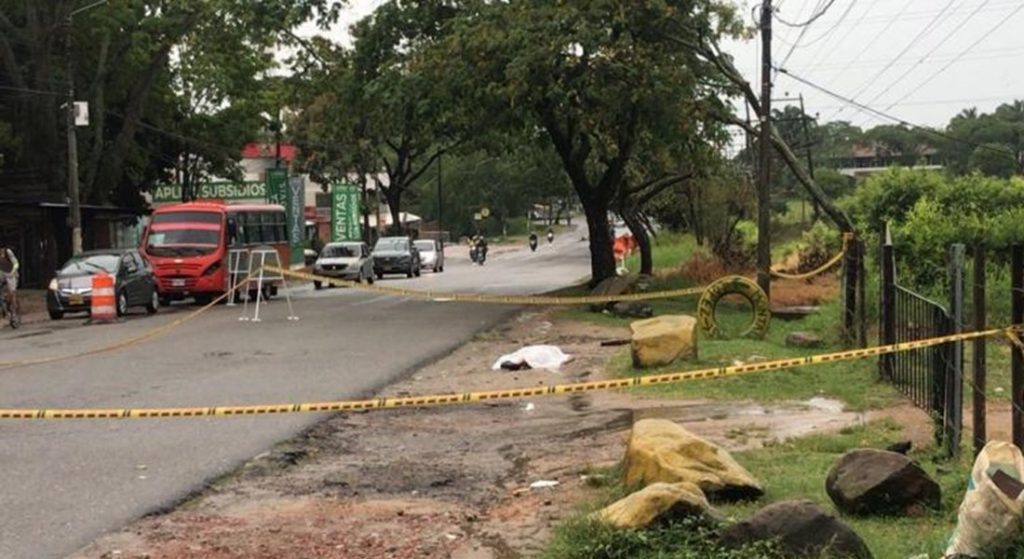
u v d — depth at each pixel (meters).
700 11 24.19
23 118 37.50
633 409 11.71
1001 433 9.54
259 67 50.12
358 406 7.98
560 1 24.64
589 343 18.69
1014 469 5.18
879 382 12.77
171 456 9.52
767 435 9.89
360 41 29.12
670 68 24.89
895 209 30.59
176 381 14.20
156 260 29.70
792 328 20.08
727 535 5.75
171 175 53.59
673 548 5.82
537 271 52.94
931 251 22.34
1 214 37.97
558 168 44.12
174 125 49.91
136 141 47.03
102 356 17.19
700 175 34.38
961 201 29.95
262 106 52.09
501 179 115.44
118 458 9.43
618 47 24.14
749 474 7.39
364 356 17.06
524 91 24.50
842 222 21.86
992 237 22.22
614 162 30.31
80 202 39.00
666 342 14.73
